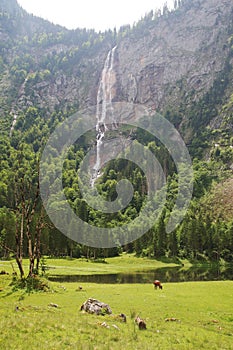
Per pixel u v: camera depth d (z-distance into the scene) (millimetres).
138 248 116562
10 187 144125
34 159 182125
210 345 17344
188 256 113250
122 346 14992
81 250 107625
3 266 64188
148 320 22078
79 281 53250
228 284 41781
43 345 14000
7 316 18719
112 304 27484
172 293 34031
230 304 29078
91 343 15047
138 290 36219
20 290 31703
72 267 79812
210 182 177625
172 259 107375
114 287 39281
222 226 124125
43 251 94000
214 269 89875
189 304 28469
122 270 81000
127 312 24531
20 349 13211
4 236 91562
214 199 156625
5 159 199375
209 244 113312
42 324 17188
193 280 60250
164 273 75375
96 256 105938
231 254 109562
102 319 20547
